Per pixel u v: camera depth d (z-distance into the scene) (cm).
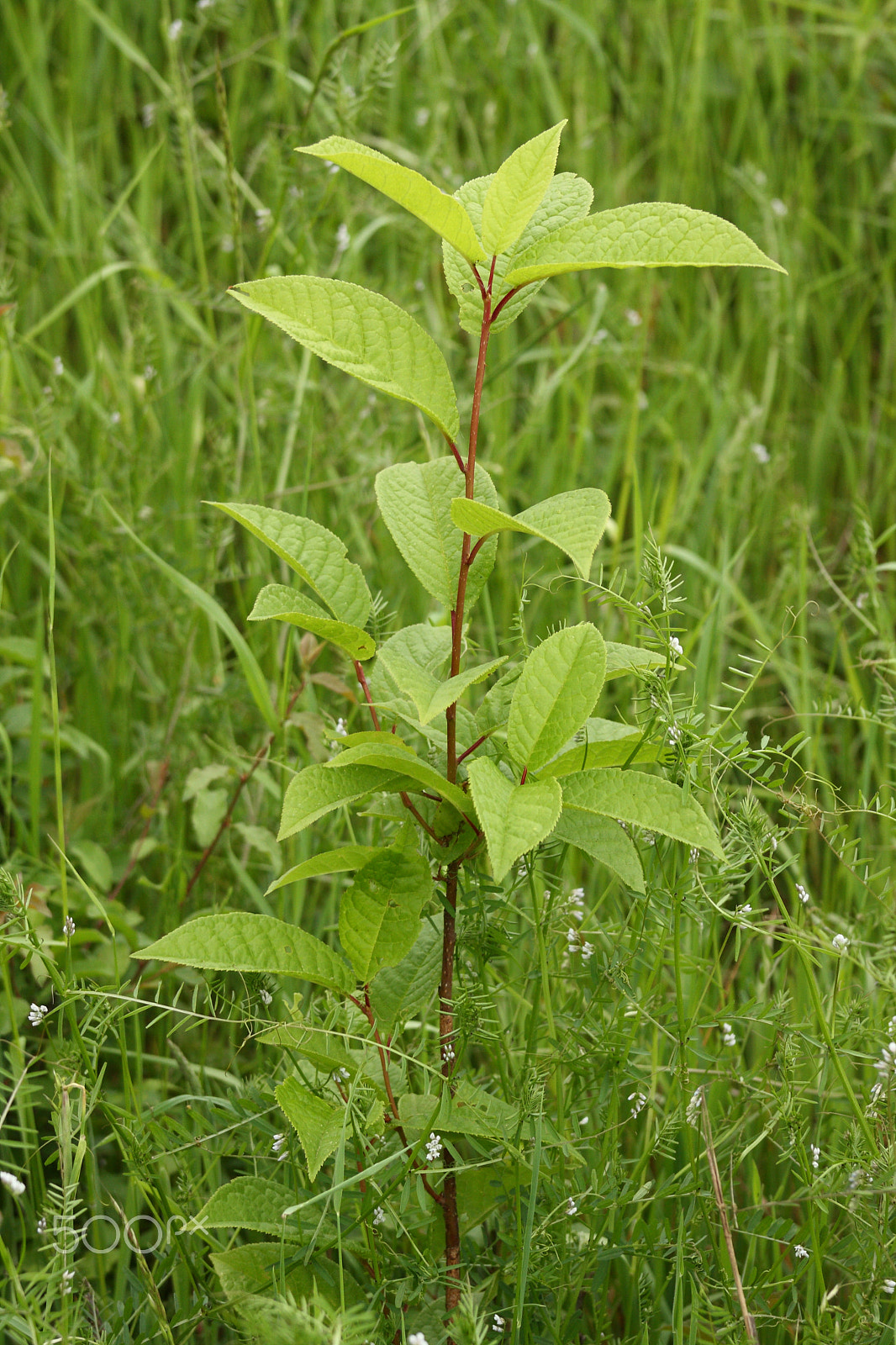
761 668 191
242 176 425
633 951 185
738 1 468
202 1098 180
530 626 327
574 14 444
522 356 380
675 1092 191
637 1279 192
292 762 274
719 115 479
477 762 152
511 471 346
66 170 390
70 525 317
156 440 355
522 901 234
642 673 172
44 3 473
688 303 432
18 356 327
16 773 279
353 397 343
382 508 170
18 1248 211
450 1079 171
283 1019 224
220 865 275
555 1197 178
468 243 150
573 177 170
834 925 250
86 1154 197
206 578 296
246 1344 165
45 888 233
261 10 454
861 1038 199
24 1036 231
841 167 468
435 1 434
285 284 151
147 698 320
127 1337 174
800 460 409
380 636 191
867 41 452
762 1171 231
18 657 277
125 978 251
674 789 158
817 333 439
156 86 442
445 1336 171
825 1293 190
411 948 170
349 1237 182
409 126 438
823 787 276
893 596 358
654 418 379
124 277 409
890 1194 175
